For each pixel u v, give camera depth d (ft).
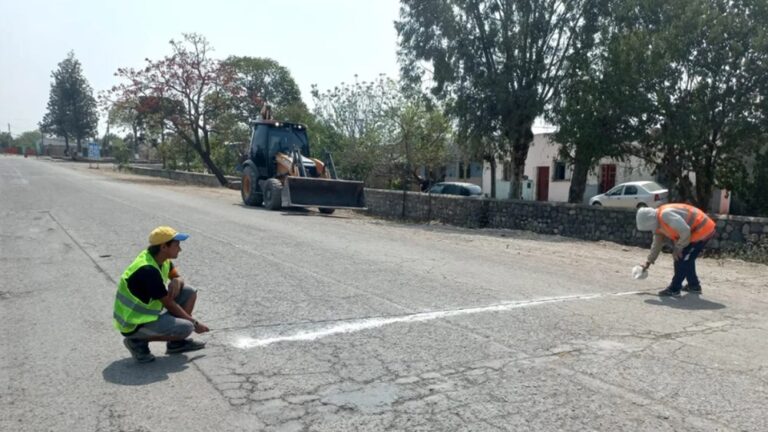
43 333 17.54
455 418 12.17
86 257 29.12
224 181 109.60
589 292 24.85
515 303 22.21
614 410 12.72
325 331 18.01
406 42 65.26
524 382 14.19
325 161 64.34
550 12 60.49
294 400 12.95
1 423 11.71
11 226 39.68
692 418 12.41
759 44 40.86
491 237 45.52
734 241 38.81
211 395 13.16
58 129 271.90
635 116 46.83
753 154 49.96
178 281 16.29
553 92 61.52
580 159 54.08
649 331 18.88
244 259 29.63
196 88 109.70
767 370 15.43
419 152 94.27
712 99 43.98
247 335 17.49
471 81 62.90
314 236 39.37
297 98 174.09
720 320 20.66
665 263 34.53
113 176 129.18
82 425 11.68
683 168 48.47
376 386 13.79
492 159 77.15
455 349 16.55
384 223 54.75
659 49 43.98
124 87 107.55
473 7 61.52
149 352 15.23
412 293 23.35
